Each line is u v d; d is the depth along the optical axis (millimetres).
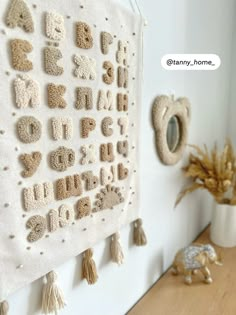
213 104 1499
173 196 1187
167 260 1206
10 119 500
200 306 976
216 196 1319
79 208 669
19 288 554
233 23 1613
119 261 828
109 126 729
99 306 826
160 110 947
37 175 561
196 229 1493
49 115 568
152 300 1014
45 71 546
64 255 646
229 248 1366
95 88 667
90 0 621
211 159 1315
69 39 586
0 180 497
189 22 1109
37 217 572
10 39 481
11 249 529
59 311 680
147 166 963
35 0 511
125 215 848
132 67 787
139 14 800
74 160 638
